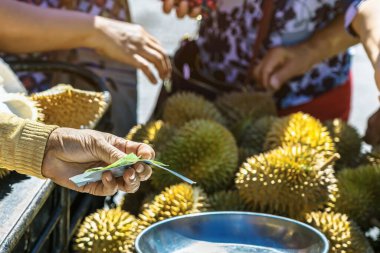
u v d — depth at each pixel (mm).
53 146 1136
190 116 1865
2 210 1253
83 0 2125
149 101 3820
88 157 1120
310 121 1704
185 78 2270
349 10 1956
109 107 1772
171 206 1467
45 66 1785
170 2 2129
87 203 1641
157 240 1236
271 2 2133
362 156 1823
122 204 1692
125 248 1410
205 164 1604
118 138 1140
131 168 1046
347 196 1562
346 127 1853
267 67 2119
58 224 1458
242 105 1963
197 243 1271
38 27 1872
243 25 2205
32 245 1330
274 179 1457
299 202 1456
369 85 4242
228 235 1292
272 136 1696
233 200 1540
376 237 1634
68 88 1530
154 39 2053
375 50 1810
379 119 1961
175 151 1615
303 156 1487
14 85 1555
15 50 1915
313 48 2150
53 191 1440
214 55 2279
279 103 2254
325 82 2250
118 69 2164
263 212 1501
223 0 2225
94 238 1425
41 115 1412
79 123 1526
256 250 1263
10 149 1149
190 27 4648
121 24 2008
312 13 2166
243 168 1524
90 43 1972
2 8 1828
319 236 1217
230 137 1676
